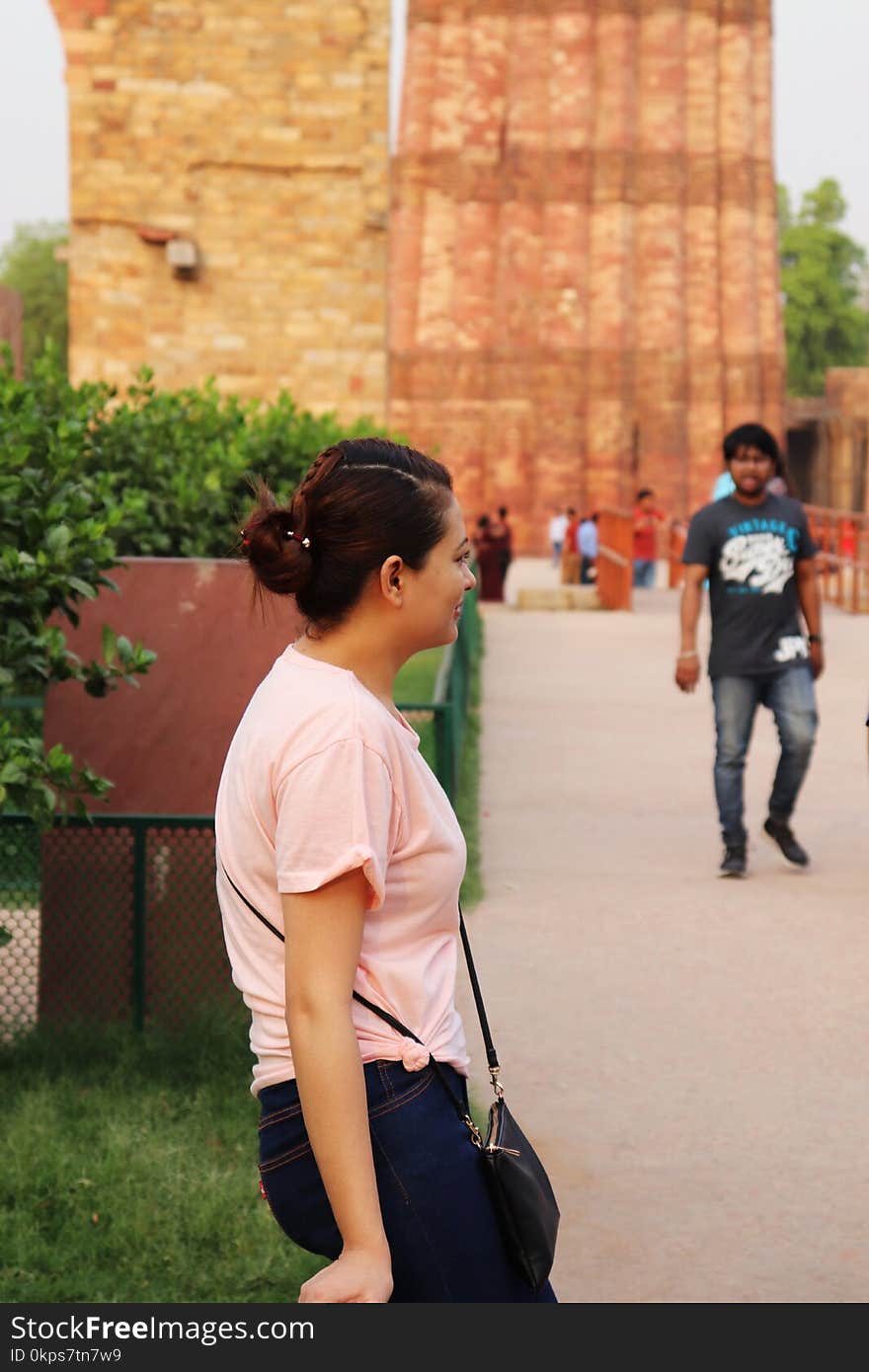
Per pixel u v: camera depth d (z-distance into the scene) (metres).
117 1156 4.52
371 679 2.15
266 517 2.13
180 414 9.73
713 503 7.71
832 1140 4.58
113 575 5.71
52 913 5.71
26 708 7.42
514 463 52.84
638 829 9.09
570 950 6.58
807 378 96.25
